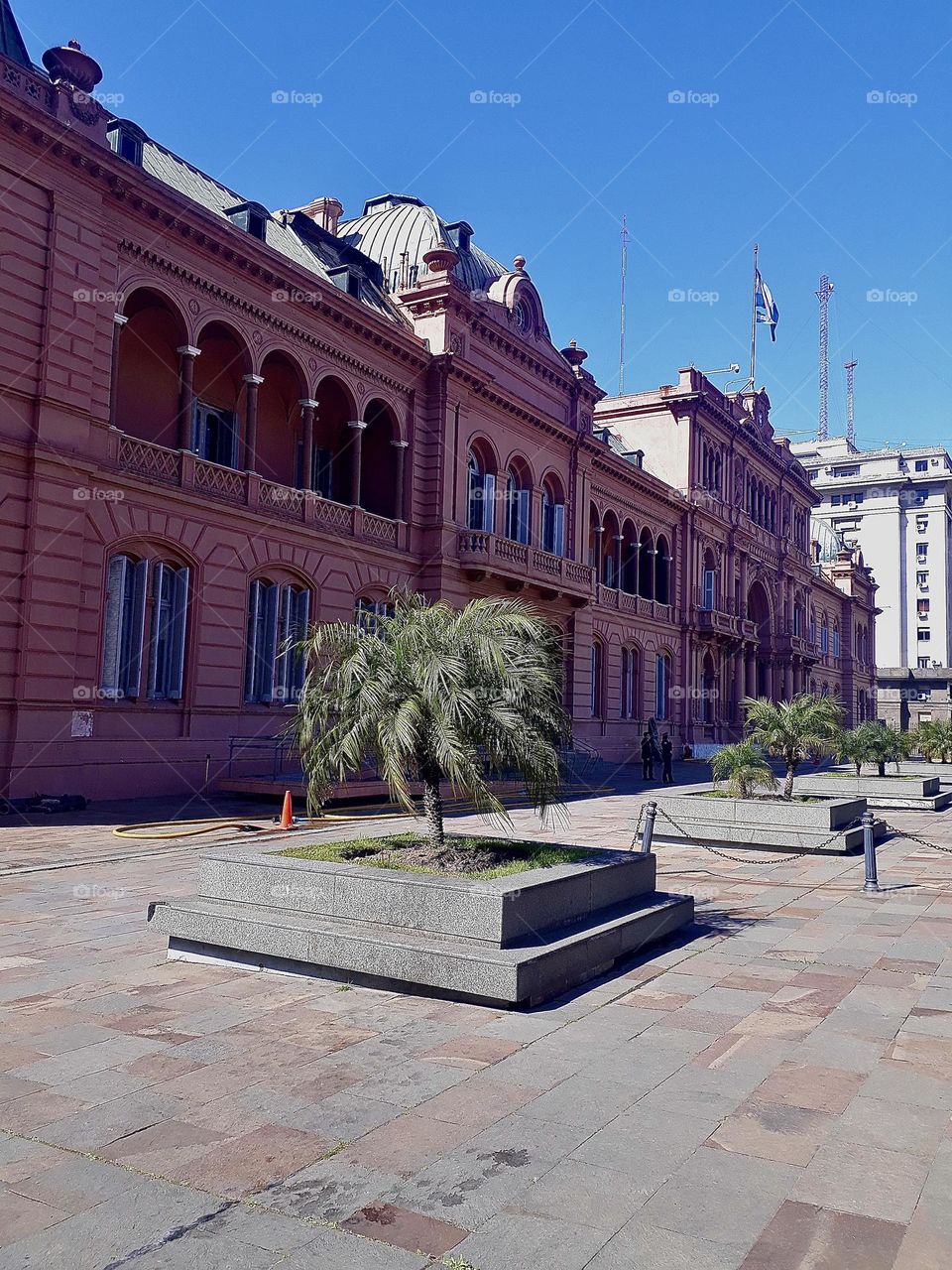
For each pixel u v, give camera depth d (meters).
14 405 17.58
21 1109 4.89
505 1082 5.34
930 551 103.12
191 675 21.27
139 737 20.06
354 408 26.72
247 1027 6.22
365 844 8.99
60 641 18.11
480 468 31.91
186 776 21.05
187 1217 3.88
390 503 29.17
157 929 7.98
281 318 24.08
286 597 24.25
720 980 7.60
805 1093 5.28
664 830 16.44
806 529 67.56
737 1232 3.83
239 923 7.55
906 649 102.81
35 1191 4.08
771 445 58.38
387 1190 4.12
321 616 24.97
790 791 17.77
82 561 18.73
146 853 13.29
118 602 19.66
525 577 31.48
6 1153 4.42
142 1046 5.84
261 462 26.59
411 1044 5.95
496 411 31.97
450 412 29.48
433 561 28.75
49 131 17.92
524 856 8.84
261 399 26.64
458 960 6.71
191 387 22.19
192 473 21.48
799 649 59.78
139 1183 4.15
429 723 8.45
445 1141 4.60
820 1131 4.79
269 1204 3.99
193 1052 5.75
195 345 21.84
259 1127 4.71
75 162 18.64
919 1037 6.26
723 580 51.56
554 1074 5.50
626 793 26.94
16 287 17.69
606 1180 4.24
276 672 23.67
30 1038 5.96
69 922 9.17
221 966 7.68
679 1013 6.71
